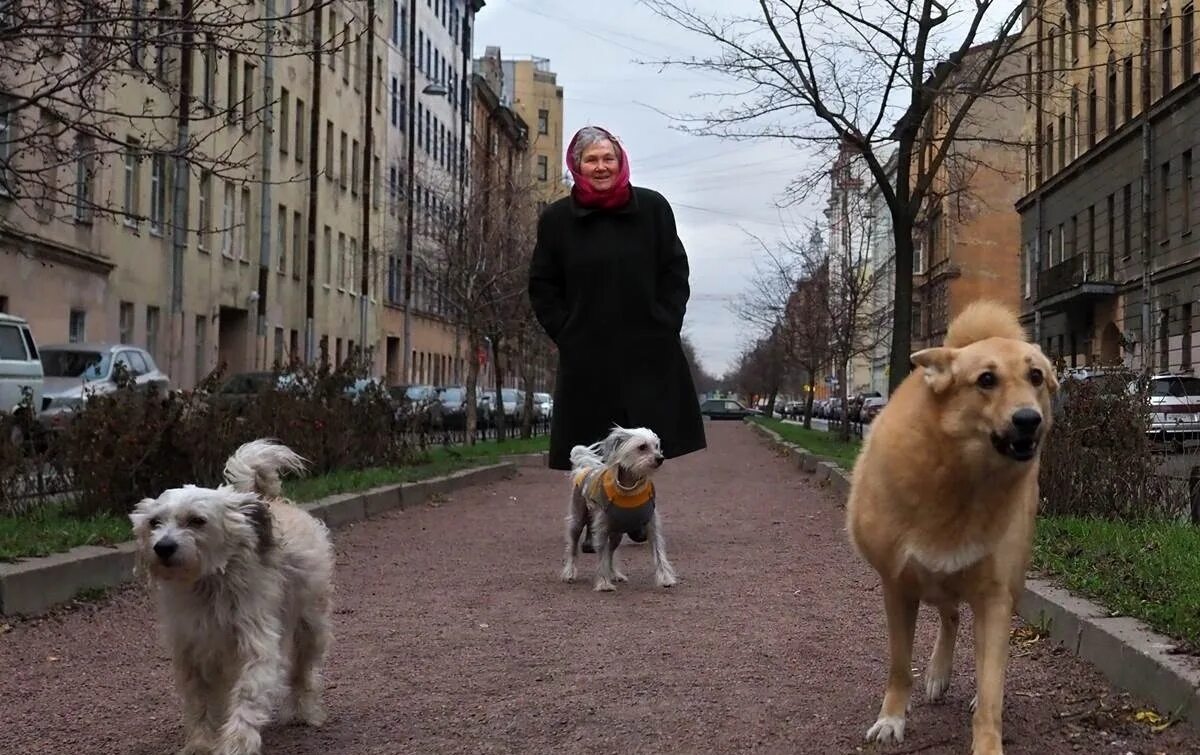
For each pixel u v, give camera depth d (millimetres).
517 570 10484
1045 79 25656
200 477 11555
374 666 6887
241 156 39781
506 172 39500
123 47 11406
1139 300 40938
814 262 43500
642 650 7246
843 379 32250
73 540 9391
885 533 5156
